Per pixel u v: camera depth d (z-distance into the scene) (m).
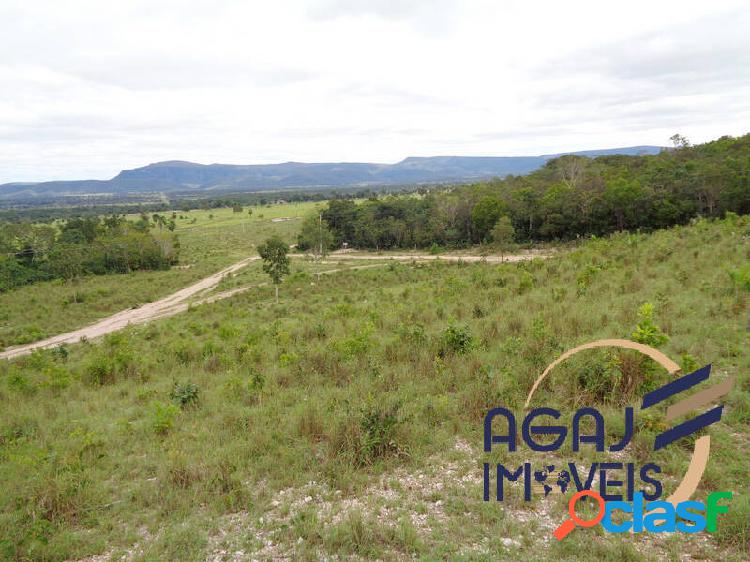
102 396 12.36
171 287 58.91
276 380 11.30
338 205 93.88
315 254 75.00
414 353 11.58
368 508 5.88
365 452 6.91
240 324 25.80
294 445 7.61
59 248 68.81
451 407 8.32
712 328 10.16
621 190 59.41
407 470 6.70
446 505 5.84
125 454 8.20
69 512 6.26
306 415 8.28
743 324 10.30
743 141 74.38
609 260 21.75
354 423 7.46
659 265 18.22
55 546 5.61
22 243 71.19
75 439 8.73
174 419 9.43
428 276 38.97
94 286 59.28
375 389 9.61
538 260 28.91
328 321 19.39
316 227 75.88
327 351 12.79
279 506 6.09
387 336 14.48
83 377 14.66
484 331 12.77
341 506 5.99
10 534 5.80
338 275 52.19
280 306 33.31
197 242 102.19
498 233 64.44
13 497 6.72
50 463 7.54
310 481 6.60
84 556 5.54
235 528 5.73
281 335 16.09
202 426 8.88
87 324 41.66
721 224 27.34
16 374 14.44
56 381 13.91
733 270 13.59
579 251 29.11
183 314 38.66
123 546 5.66
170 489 6.59
